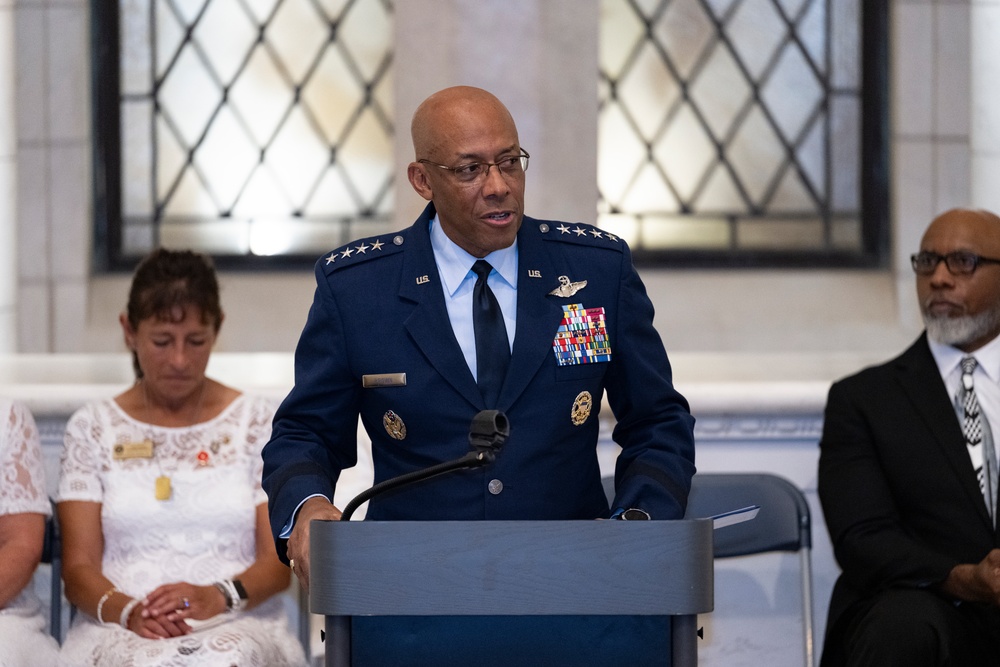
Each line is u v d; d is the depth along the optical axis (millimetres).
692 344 14523
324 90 15242
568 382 6543
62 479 9438
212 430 9562
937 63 15008
